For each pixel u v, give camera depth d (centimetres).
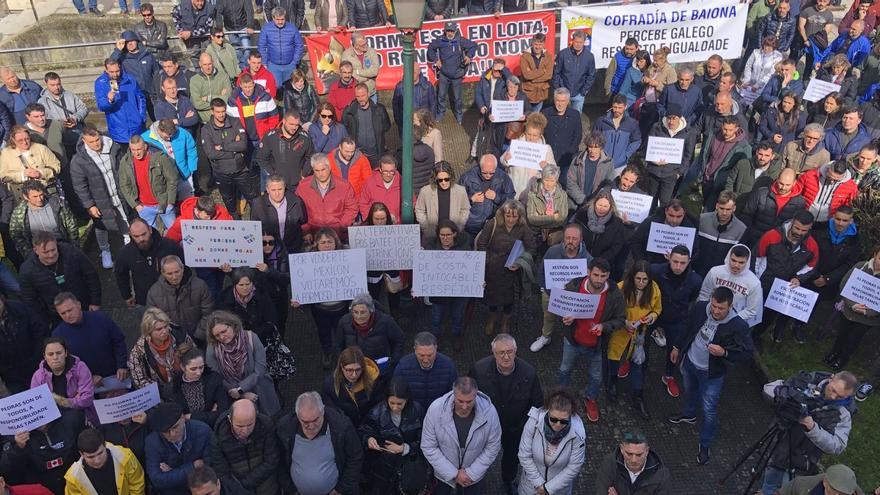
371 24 1292
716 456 702
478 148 1116
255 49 1278
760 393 778
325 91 1250
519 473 636
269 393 641
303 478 539
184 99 1084
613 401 760
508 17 1246
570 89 1175
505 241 763
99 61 1436
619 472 527
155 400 592
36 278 721
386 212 748
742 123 972
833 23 1385
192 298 686
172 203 930
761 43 1230
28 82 1031
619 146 959
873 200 782
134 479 545
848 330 771
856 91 1137
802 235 743
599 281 662
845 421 571
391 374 627
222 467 537
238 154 982
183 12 1241
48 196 833
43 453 573
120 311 898
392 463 571
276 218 781
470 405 538
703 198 990
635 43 1144
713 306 629
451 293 748
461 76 1234
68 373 600
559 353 830
